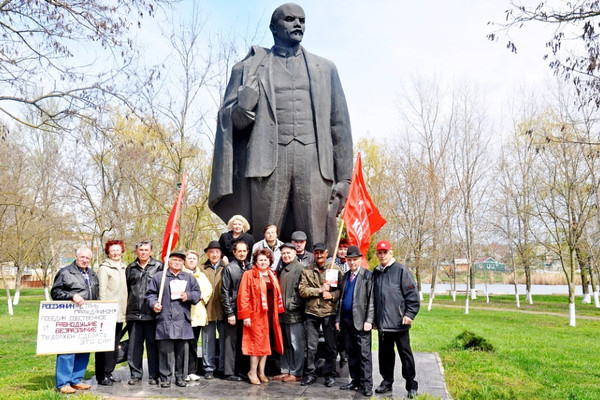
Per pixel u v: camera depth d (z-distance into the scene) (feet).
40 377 27.81
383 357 21.58
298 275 23.11
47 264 101.91
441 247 99.30
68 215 93.15
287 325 23.06
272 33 26.32
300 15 25.67
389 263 21.47
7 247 86.69
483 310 96.22
